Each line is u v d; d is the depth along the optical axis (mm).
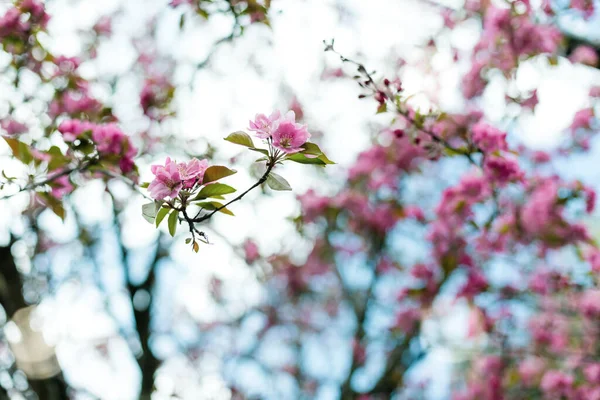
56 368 5461
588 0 5320
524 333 7395
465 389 8430
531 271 6742
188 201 2607
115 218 6887
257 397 9625
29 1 4742
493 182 4980
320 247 8867
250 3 4754
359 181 8336
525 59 5676
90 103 5109
